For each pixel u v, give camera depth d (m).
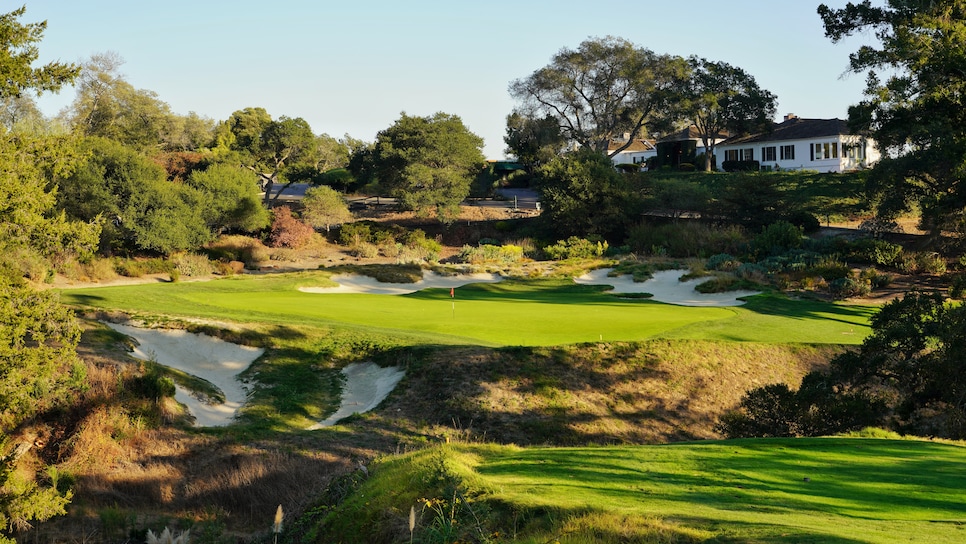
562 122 91.00
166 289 39.75
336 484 12.27
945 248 47.94
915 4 45.91
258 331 26.56
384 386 22.69
